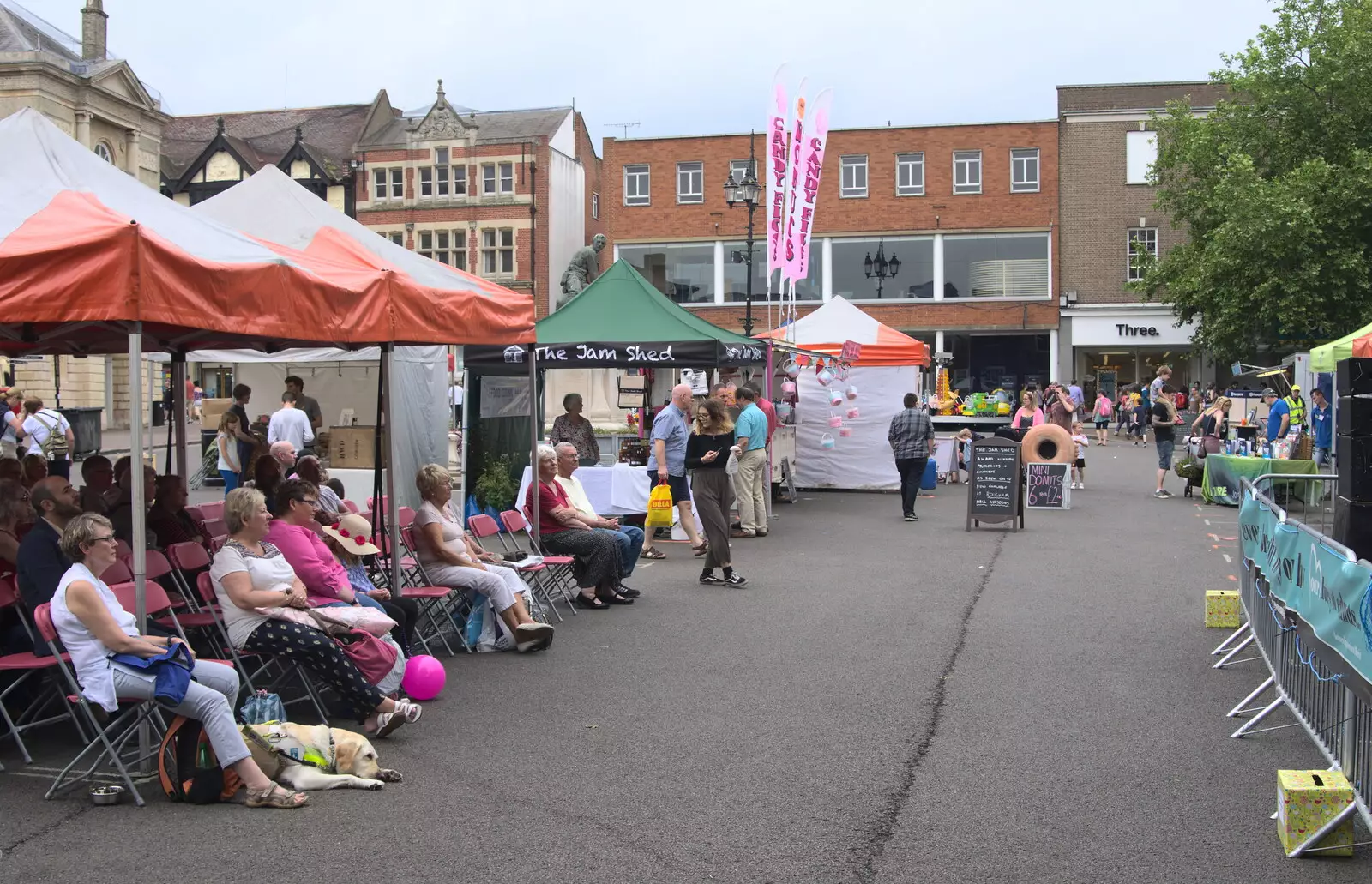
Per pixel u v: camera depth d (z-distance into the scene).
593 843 4.96
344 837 5.03
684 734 6.60
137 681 5.44
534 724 6.80
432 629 9.34
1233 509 18.97
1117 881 4.58
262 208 9.33
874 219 47.47
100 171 6.89
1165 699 7.36
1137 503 20.00
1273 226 33.78
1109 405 38.06
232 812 5.35
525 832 5.09
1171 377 46.22
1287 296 34.53
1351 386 8.32
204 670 5.75
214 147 51.22
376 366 19.33
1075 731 6.64
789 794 5.59
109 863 4.72
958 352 47.72
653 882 4.55
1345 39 34.66
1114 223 46.00
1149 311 45.56
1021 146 46.44
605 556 10.42
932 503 20.33
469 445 15.59
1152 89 46.00
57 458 16.70
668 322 15.68
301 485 7.60
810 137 22.59
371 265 8.73
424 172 50.53
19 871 4.62
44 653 6.11
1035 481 19.02
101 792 5.43
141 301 5.59
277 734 5.70
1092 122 45.97
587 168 55.75
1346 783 4.94
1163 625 9.68
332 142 53.69
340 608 7.08
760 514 15.74
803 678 7.89
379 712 6.48
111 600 5.68
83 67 39.38
